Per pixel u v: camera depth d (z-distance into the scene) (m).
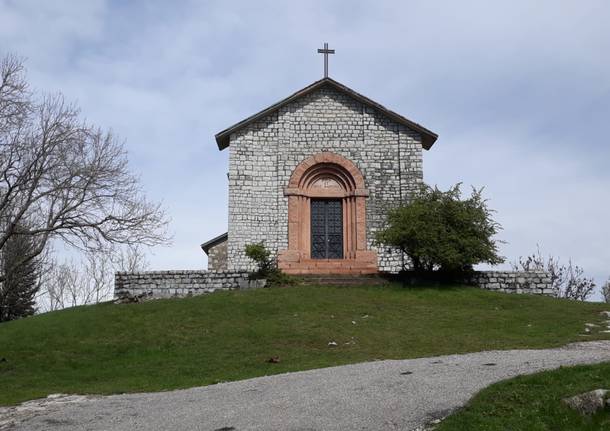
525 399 10.66
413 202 26.08
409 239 25.03
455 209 25.06
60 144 26.27
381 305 22.27
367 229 28.78
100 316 21.86
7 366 17.86
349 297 23.19
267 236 28.59
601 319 19.98
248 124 29.48
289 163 29.34
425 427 9.90
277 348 18.09
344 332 19.27
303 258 28.53
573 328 18.86
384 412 10.55
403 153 29.55
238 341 18.91
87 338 19.89
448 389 11.44
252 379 14.14
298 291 24.00
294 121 29.69
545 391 10.83
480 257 24.89
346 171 29.38
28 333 20.44
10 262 33.00
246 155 29.20
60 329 20.64
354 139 29.64
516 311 21.45
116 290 25.41
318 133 29.64
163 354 18.30
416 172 29.33
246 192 28.91
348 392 11.76
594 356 13.53
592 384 10.92
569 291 41.16
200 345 18.78
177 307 22.39
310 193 29.33
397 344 17.88
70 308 24.52
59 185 25.16
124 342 19.36
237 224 28.58
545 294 25.33
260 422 10.48
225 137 29.56
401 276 25.97
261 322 20.48
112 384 15.47
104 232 25.88
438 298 23.17
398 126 29.80
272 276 25.44
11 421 12.02
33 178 25.34
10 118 25.42
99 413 12.04
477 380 11.84
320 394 11.78
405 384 11.98
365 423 10.15
